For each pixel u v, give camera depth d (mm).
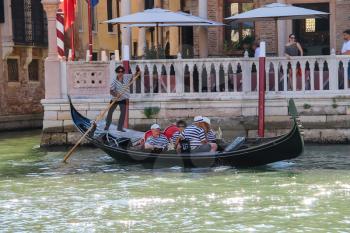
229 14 60906
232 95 46719
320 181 36531
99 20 86562
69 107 47844
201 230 28188
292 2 59719
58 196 34500
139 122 47438
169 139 41500
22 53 74000
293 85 46438
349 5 58906
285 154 39875
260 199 32969
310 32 59938
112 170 40875
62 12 50344
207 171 40062
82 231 28484
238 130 46781
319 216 29859
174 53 68312
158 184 36656
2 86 71250
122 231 28359
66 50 74188
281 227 28344
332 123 46438
